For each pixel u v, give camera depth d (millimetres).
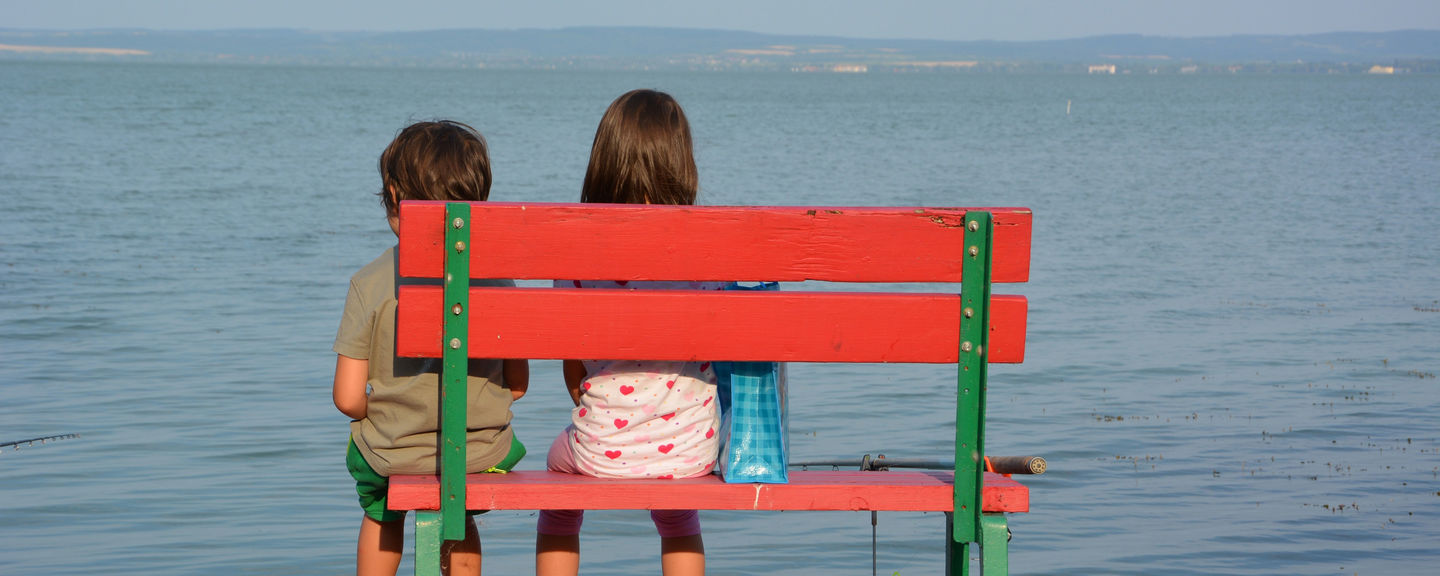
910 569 6066
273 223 21469
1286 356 11523
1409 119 88188
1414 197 30688
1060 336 12406
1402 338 12469
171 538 6285
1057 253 19250
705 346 2916
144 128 53125
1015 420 9102
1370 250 20125
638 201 3100
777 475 3045
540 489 2941
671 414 3131
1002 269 2924
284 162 37375
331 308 13195
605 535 6539
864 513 7004
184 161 36125
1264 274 17141
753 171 38125
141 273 15180
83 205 23047
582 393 3189
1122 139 61500
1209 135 65875
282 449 7930
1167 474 7699
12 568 5812
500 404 3125
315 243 18891
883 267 2920
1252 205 28297
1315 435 8680
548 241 2848
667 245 2873
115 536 6301
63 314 12305
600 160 3107
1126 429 8828
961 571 3283
